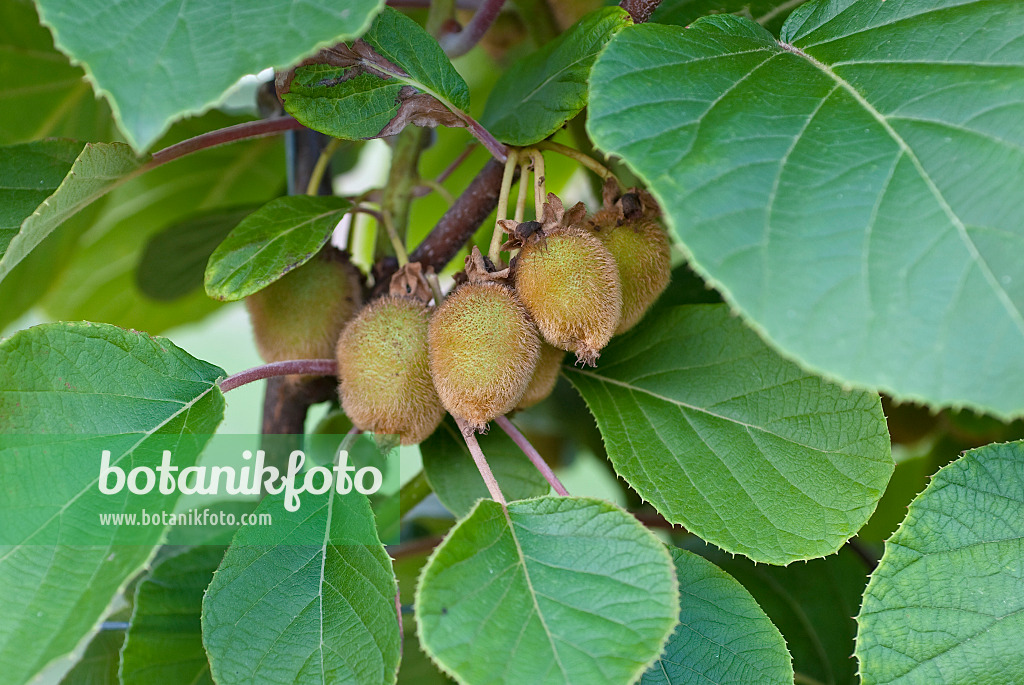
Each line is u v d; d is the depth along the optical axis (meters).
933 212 0.59
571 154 0.71
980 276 0.58
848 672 0.79
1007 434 0.88
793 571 0.81
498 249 0.69
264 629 0.65
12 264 0.67
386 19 0.68
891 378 0.58
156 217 1.04
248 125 0.74
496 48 0.98
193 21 0.61
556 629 0.62
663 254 0.70
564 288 0.67
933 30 0.64
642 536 0.63
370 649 0.65
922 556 0.67
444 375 0.67
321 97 0.68
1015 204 0.59
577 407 0.93
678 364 0.72
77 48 0.60
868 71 0.63
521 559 0.64
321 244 0.71
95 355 0.66
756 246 0.59
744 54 0.65
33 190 0.71
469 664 0.61
